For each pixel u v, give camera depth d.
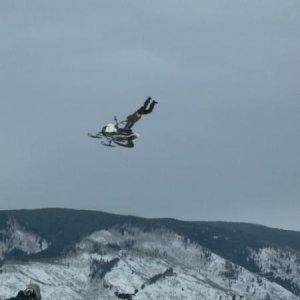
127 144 159.25
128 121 158.25
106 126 158.38
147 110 157.00
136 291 143.50
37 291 125.75
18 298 124.56
